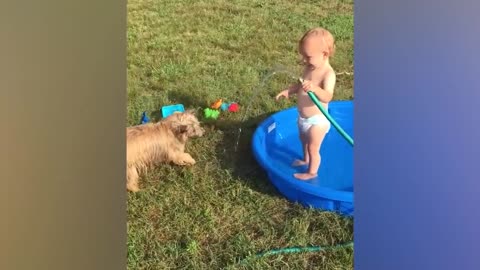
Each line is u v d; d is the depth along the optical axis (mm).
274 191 1340
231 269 1195
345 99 1428
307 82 1325
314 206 1288
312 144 1366
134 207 1312
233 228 1271
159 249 1249
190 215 1297
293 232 1244
